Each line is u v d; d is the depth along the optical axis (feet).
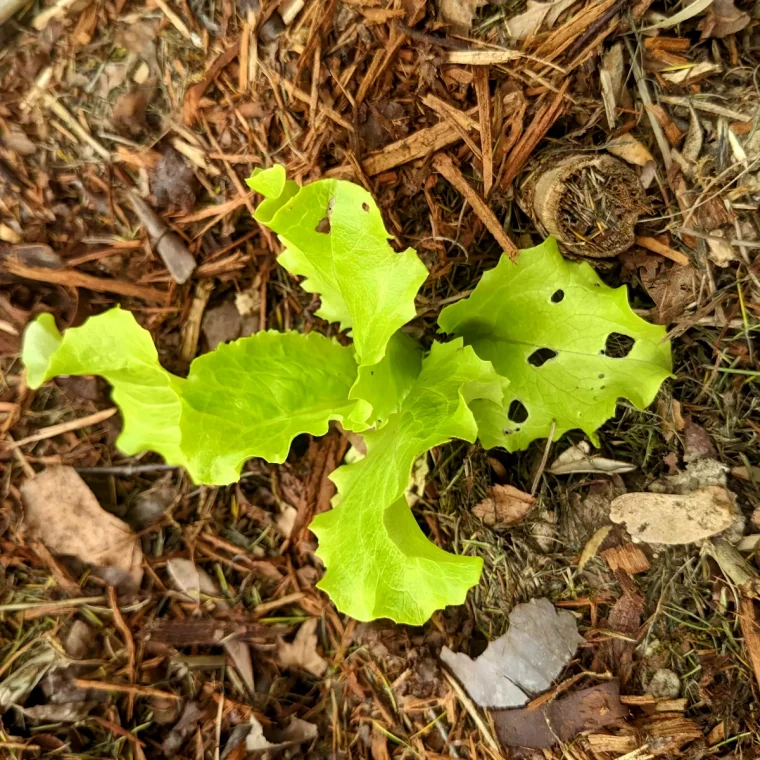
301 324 0.87
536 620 0.77
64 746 0.79
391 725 0.81
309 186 0.60
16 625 0.82
